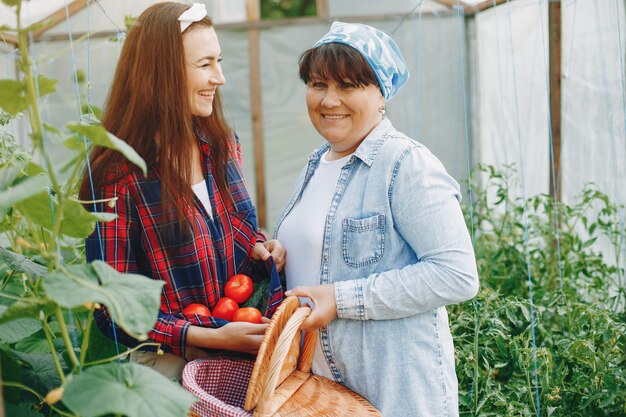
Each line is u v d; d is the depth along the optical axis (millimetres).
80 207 1253
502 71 4273
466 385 2170
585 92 3047
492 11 4098
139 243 1642
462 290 1488
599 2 2777
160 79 1598
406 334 1546
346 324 1564
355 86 1582
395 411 1534
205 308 1662
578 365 2221
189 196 1635
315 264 1626
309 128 6531
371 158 1587
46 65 3207
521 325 2488
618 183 2811
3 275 1734
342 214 1586
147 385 1127
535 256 3000
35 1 2760
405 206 1512
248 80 6379
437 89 5734
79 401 1048
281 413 1426
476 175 4727
